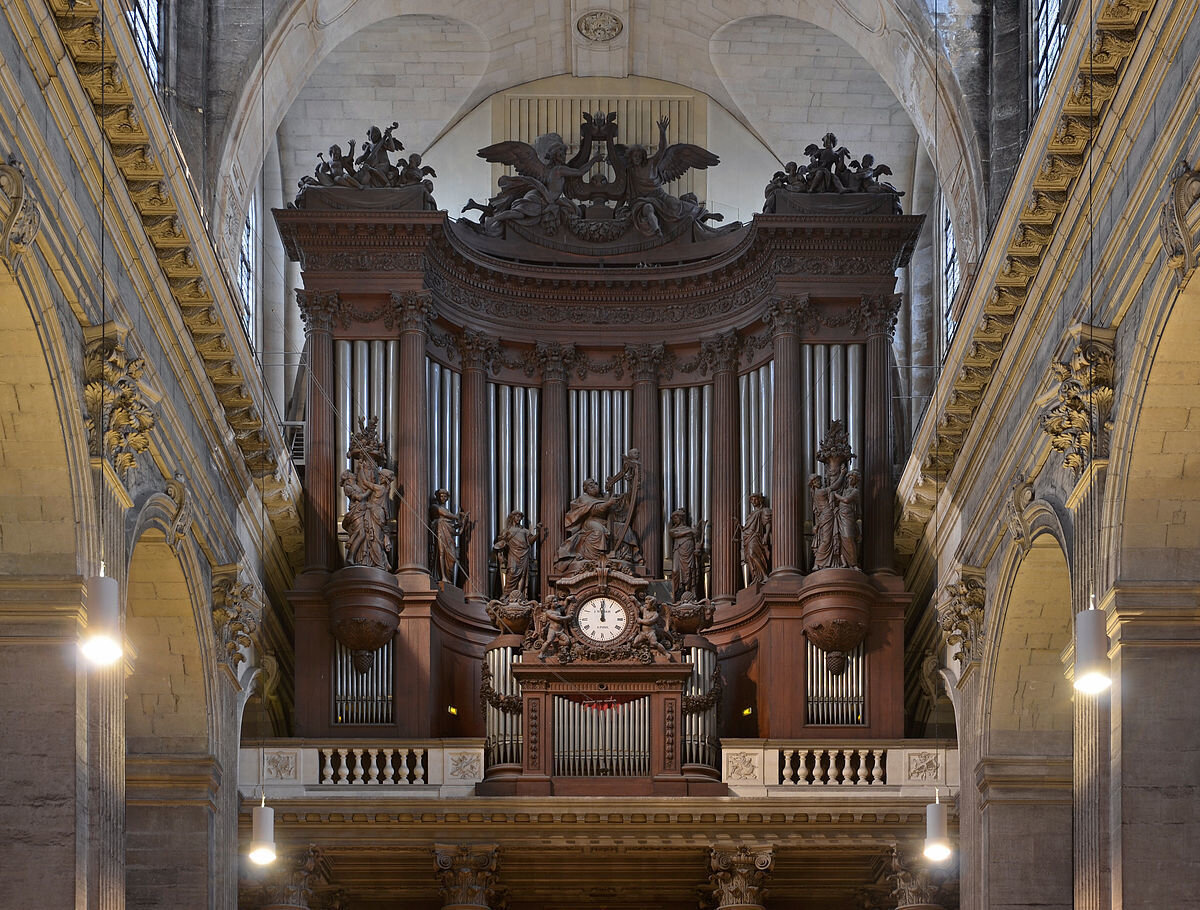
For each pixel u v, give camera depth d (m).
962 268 30.67
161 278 24.12
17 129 18.47
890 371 33.31
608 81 38.19
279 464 30.44
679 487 33.59
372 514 31.36
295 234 32.56
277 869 29.30
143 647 26.95
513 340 33.91
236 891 28.67
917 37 30.52
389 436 32.16
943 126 31.12
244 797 29.41
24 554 20.66
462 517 32.75
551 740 29.94
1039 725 27.92
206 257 25.00
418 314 32.44
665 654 30.17
